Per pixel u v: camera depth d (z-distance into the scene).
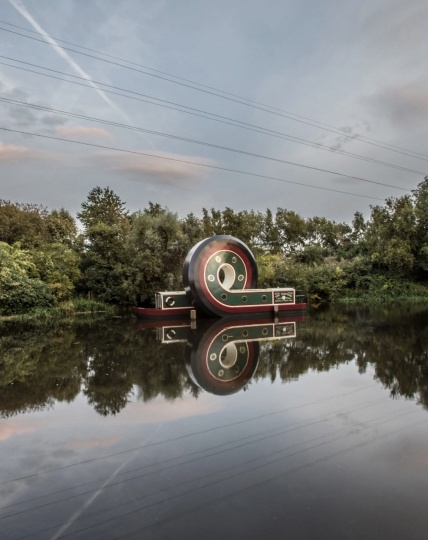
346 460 4.91
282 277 29.89
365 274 33.56
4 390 8.16
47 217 33.00
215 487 4.34
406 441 5.43
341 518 3.75
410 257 30.98
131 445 5.47
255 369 9.74
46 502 4.09
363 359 10.62
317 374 9.16
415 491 4.21
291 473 4.61
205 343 13.28
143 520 3.76
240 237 34.91
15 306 20.72
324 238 44.09
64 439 5.71
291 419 6.35
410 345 12.36
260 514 3.83
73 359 10.91
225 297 20.41
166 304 20.16
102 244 25.86
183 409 6.92
